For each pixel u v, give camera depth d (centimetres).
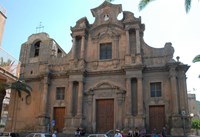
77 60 3042
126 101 2723
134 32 3020
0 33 1991
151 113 2662
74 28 3192
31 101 3141
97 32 3188
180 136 2319
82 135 2586
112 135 2394
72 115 2844
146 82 2767
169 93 2652
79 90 2892
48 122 2950
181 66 2684
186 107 2553
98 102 2905
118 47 3027
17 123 3097
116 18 3172
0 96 1995
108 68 2952
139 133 2419
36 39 3509
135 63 2795
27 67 3356
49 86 3111
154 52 2888
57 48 3550
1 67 1758
